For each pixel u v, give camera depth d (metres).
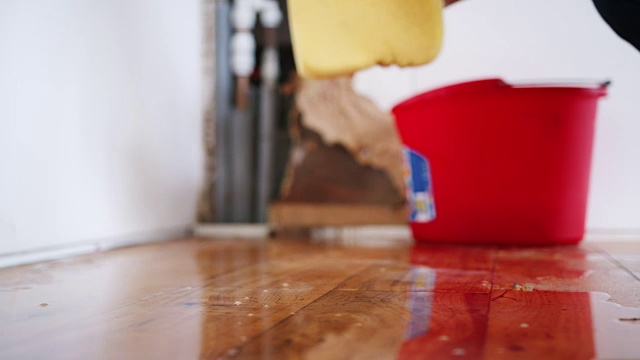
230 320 0.68
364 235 2.08
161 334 0.62
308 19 1.26
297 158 2.14
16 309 0.77
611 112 1.80
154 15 1.86
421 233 1.76
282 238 2.00
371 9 1.22
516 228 1.61
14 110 1.20
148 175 1.82
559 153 1.57
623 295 0.82
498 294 0.83
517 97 1.56
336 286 0.92
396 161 2.06
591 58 1.82
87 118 1.48
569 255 1.36
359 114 2.09
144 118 1.79
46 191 1.31
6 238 1.19
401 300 0.79
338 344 0.57
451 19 1.96
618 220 1.81
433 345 0.56
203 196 2.21
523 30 1.88
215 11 2.19
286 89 2.19
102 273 1.10
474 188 1.63
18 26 1.21
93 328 0.66
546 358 0.51
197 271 1.12
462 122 1.63
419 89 2.03
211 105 2.20
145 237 1.78
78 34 1.44
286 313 0.72
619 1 0.86
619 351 0.53
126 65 1.68
